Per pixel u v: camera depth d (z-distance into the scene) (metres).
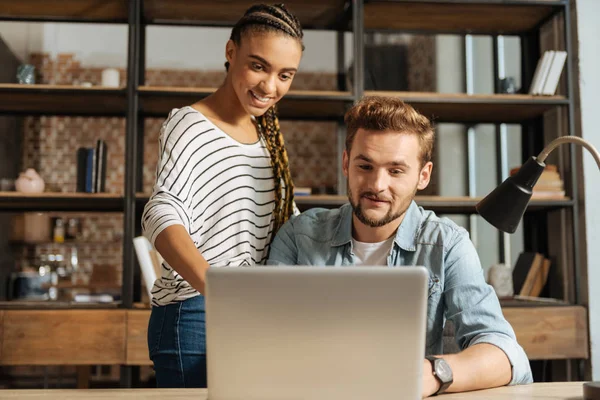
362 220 1.42
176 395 1.16
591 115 3.35
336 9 3.40
